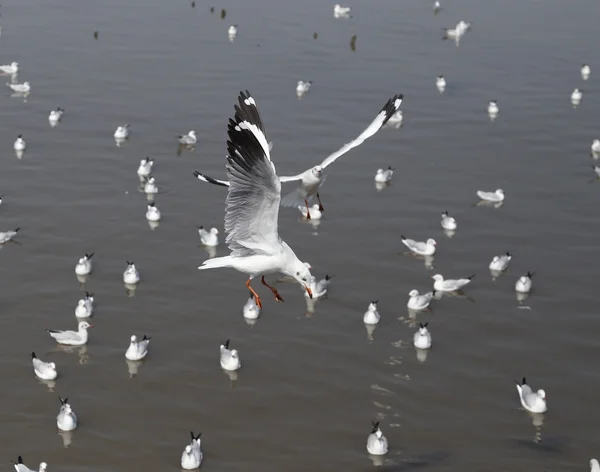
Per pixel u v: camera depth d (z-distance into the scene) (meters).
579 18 75.38
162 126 52.53
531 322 35.12
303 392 30.88
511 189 46.38
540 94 59.28
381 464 27.59
